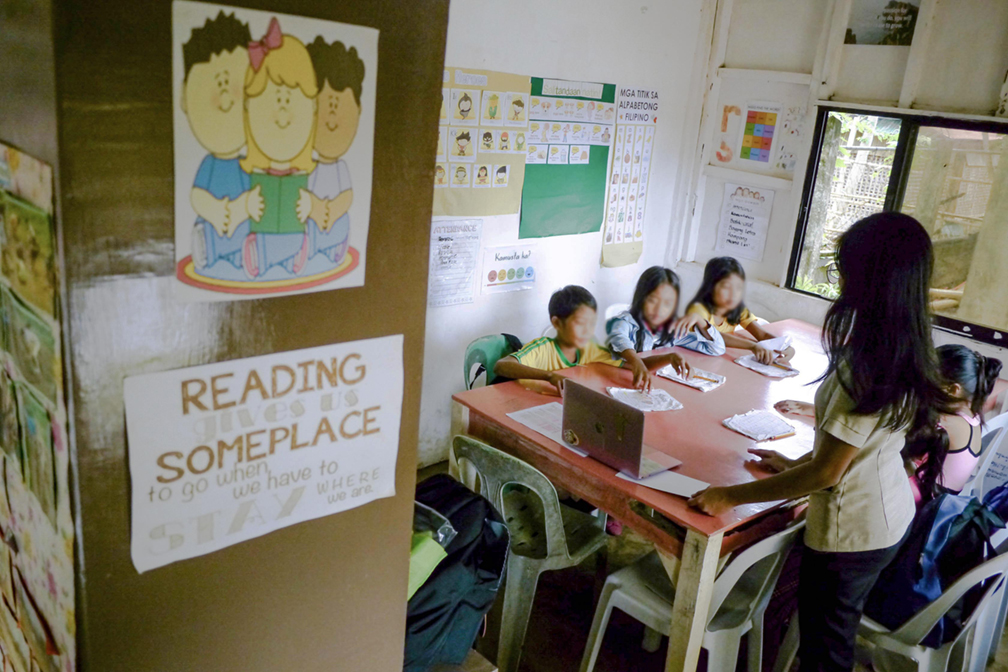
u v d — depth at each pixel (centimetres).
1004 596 234
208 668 86
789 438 235
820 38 375
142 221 67
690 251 457
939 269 350
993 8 315
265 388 80
